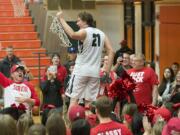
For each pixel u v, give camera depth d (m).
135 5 18.14
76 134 4.62
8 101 7.51
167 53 16.44
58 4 20.23
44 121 6.07
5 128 4.11
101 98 5.03
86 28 6.50
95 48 6.54
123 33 19.38
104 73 7.66
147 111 6.13
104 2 20.03
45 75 11.17
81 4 20.34
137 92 8.35
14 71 7.54
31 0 20.91
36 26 19.69
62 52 16.30
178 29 15.79
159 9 16.77
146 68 8.45
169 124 4.63
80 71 6.55
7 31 19.22
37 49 18.23
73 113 5.22
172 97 9.34
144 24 17.92
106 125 4.96
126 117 5.93
